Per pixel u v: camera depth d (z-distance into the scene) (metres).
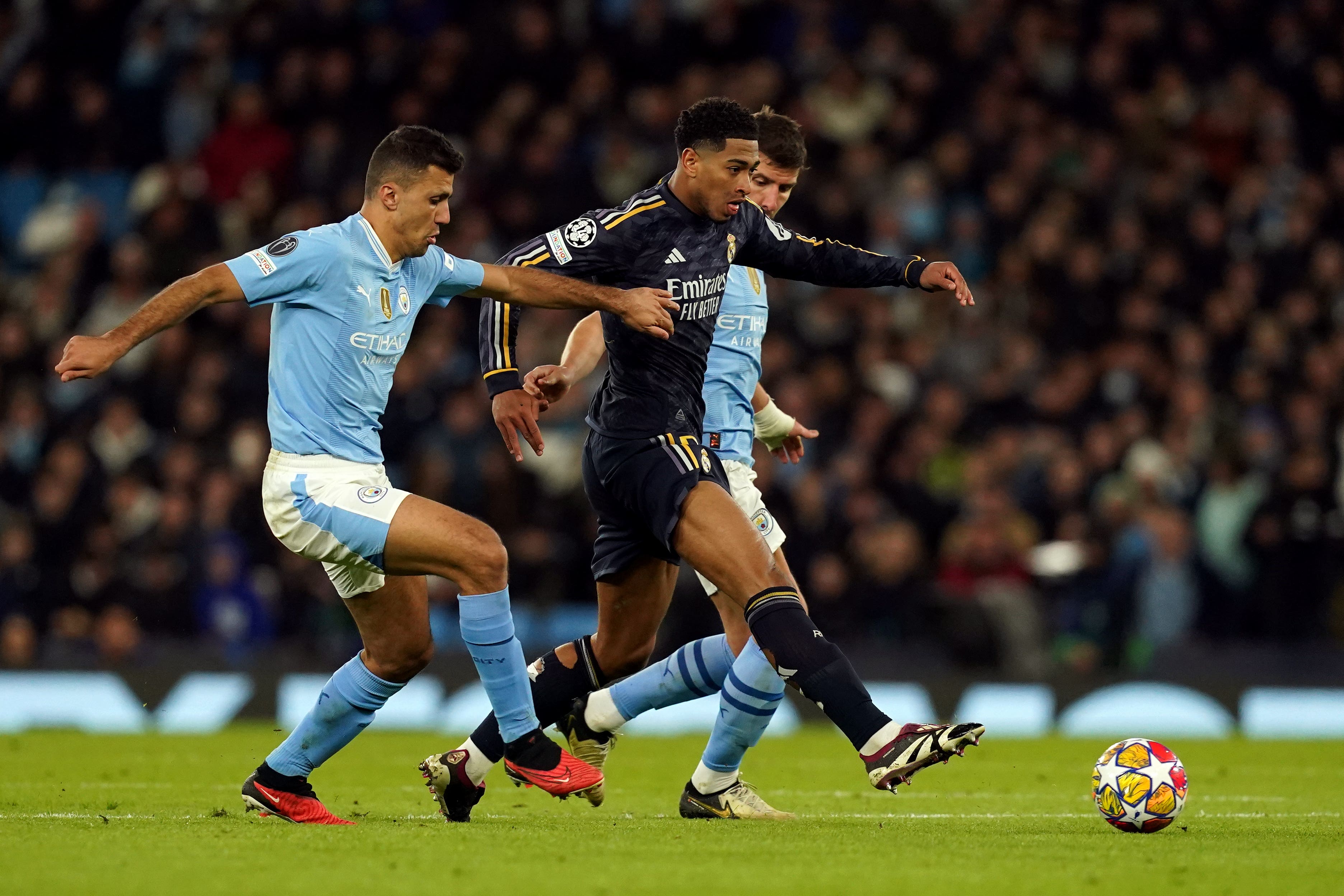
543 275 20.17
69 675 43.16
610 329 20.78
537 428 20.66
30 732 41.66
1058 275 58.25
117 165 63.38
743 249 21.86
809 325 54.91
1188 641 46.38
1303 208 62.59
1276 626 47.22
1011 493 49.81
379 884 14.49
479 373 53.72
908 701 43.22
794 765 32.28
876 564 45.91
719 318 23.62
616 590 22.06
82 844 17.19
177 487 48.19
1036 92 64.88
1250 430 51.31
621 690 22.77
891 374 54.34
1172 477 50.59
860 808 23.86
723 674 22.20
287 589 46.44
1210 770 31.44
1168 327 58.09
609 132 59.78
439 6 66.00
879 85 63.94
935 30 65.56
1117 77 66.12
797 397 50.06
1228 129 65.19
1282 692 43.97
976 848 17.66
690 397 21.09
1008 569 45.56
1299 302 58.53
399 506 19.05
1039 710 43.31
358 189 57.81
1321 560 47.38
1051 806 24.42
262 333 53.97
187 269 55.25
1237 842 18.52
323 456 19.36
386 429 50.00
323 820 19.92
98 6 65.38
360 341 19.41
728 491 20.34
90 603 46.03
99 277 56.38
